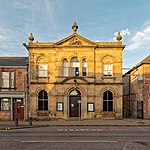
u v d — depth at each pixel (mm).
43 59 27203
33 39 27422
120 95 26625
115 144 10547
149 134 14188
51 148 9656
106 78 26844
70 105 26703
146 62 28016
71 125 20906
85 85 26703
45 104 26797
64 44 27078
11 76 26625
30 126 19688
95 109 26500
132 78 33656
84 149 9438
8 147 9914
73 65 27172
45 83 26750
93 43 26953
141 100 28703
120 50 27156
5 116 26062
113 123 22156
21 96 26141
